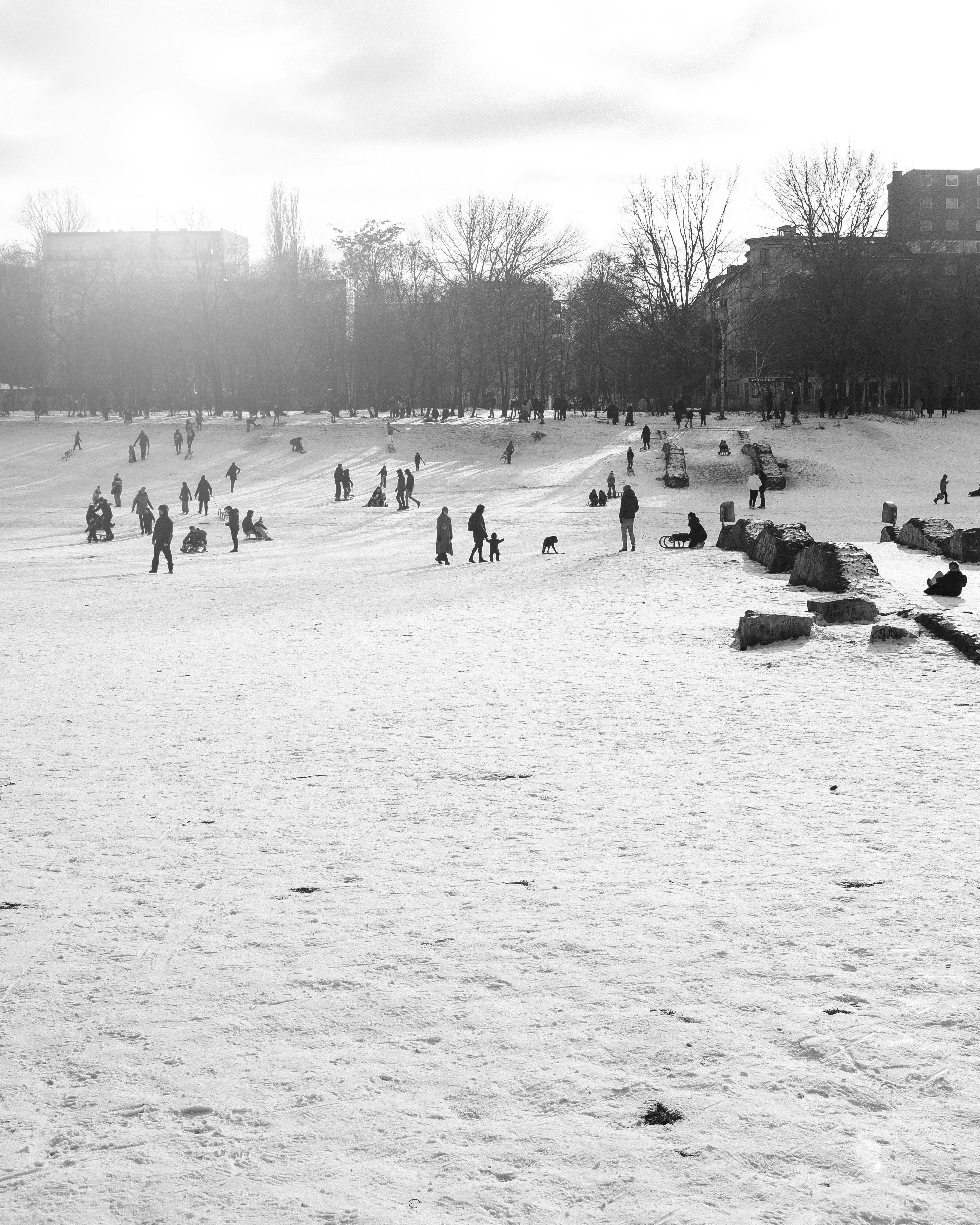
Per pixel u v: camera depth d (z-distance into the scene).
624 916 6.38
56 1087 4.63
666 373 83.31
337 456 69.88
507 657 16.92
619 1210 3.67
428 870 7.41
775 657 15.70
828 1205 3.64
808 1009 5.04
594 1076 4.52
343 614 22.78
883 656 15.19
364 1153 4.05
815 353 82.25
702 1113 4.20
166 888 7.19
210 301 93.94
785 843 7.73
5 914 6.77
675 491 58.97
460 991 5.42
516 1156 3.99
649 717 12.45
